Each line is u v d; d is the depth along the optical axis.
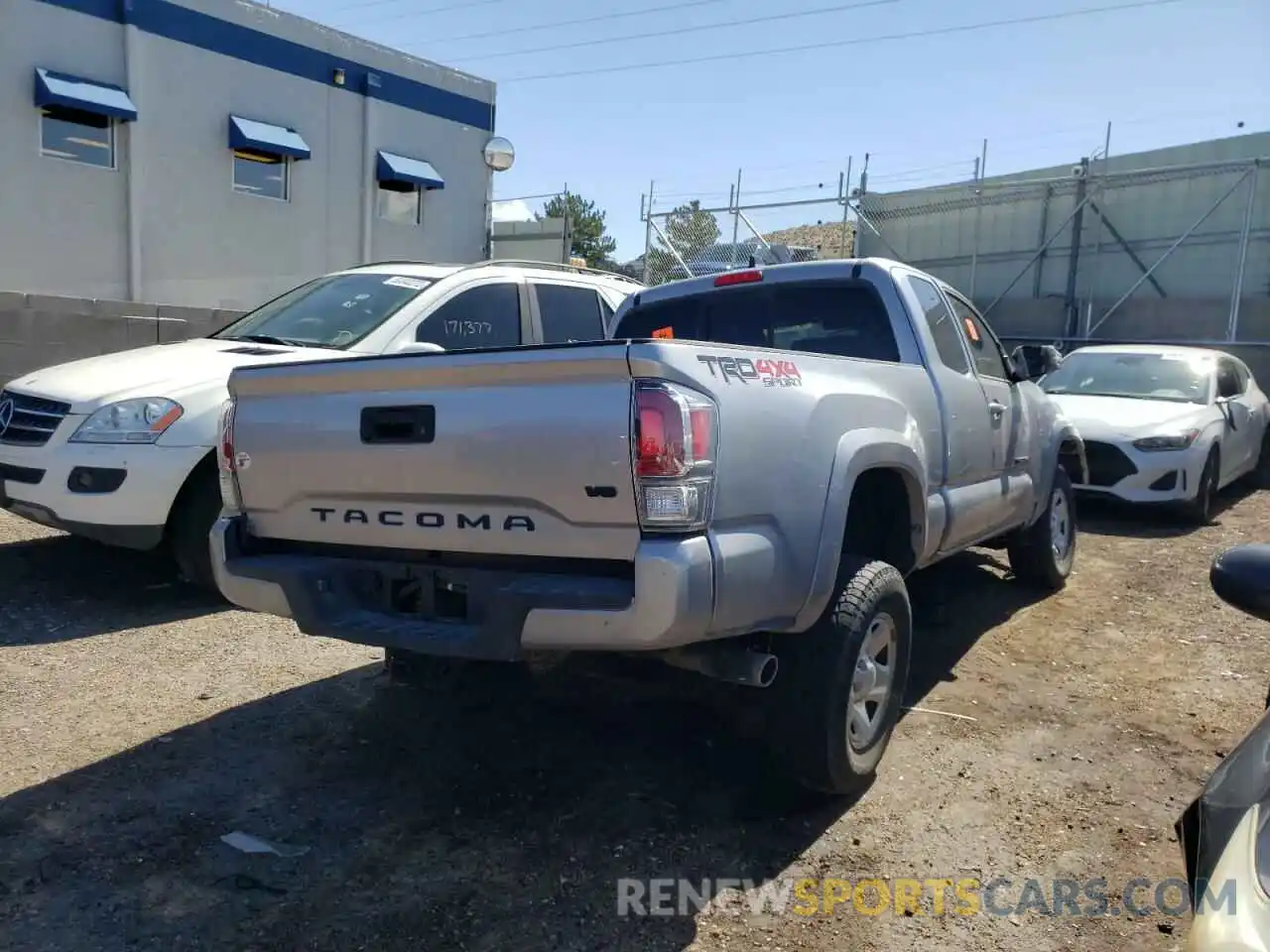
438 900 3.03
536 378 3.04
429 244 17.39
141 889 3.05
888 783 3.88
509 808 3.61
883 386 4.09
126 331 10.55
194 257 13.85
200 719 4.30
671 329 5.53
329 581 3.51
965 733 4.37
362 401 3.39
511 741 4.18
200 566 5.70
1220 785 2.27
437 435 3.20
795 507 3.26
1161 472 8.89
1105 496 9.08
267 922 2.90
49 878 3.09
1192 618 6.15
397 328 6.30
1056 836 3.50
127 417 5.42
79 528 5.41
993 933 2.94
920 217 18.62
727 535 3.01
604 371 2.92
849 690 3.53
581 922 2.94
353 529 3.49
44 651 5.00
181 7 13.30
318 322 6.50
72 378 5.74
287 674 4.86
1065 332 16.44
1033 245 17.16
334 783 3.77
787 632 3.39
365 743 4.13
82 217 12.59
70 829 3.38
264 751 4.03
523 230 18.55
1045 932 2.95
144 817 3.47
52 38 12.08
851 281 4.88
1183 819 2.45
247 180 14.47
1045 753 4.18
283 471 3.61
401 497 3.34
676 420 2.85
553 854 3.31
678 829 3.49
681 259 17.72
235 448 3.76
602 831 3.46
